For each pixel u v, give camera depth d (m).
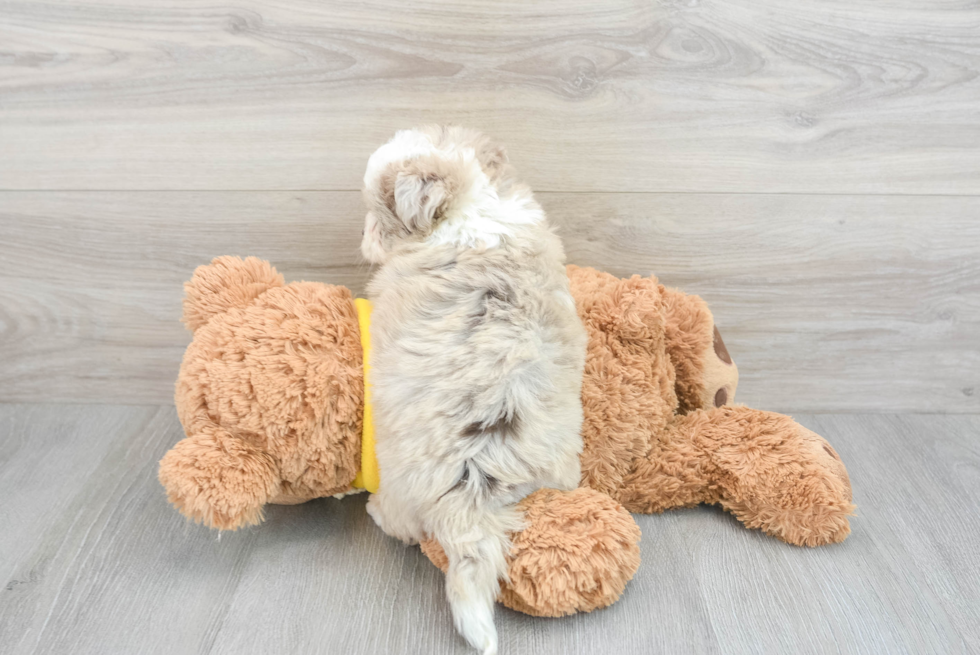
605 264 1.27
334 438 0.92
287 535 1.04
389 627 0.88
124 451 1.22
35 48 1.10
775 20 1.10
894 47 1.12
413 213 0.89
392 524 0.95
